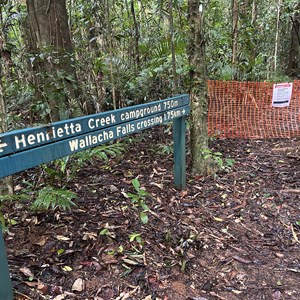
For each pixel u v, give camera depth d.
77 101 3.78
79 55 4.44
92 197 2.66
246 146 4.05
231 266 2.00
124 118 2.06
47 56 3.22
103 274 1.84
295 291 1.82
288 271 1.97
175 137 2.76
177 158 2.81
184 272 1.92
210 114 4.23
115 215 2.41
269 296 1.78
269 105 4.27
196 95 3.03
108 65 4.10
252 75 5.34
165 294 1.75
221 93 4.20
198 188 2.94
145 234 2.22
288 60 8.33
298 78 7.93
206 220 2.47
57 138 1.61
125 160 3.51
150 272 1.89
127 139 4.00
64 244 2.05
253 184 3.05
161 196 2.76
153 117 2.34
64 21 3.85
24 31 4.03
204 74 3.01
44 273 1.81
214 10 5.88
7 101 3.75
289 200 2.76
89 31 4.35
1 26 3.52
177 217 2.47
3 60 3.31
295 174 3.24
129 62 5.15
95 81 4.33
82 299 1.67
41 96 3.47
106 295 1.71
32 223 2.25
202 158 3.14
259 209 2.64
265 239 2.27
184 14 4.00
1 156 1.35
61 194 2.19
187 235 2.25
